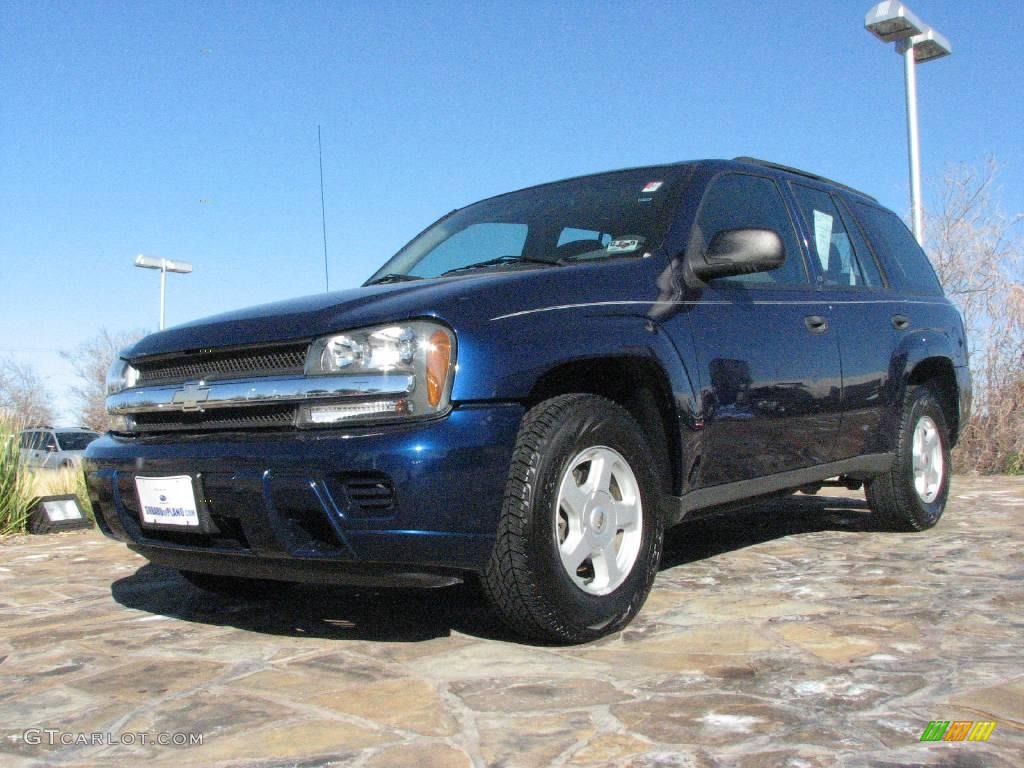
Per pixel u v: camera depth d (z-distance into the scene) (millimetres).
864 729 2135
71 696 2623
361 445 2615
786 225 4242
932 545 4523
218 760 2105
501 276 3066
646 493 3115
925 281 5293
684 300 3420
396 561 2621
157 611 3742
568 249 3660
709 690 2432
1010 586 3561
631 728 2180
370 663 2803
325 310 2906
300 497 2674
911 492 4750
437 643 2998
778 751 2020
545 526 2752
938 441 5020
